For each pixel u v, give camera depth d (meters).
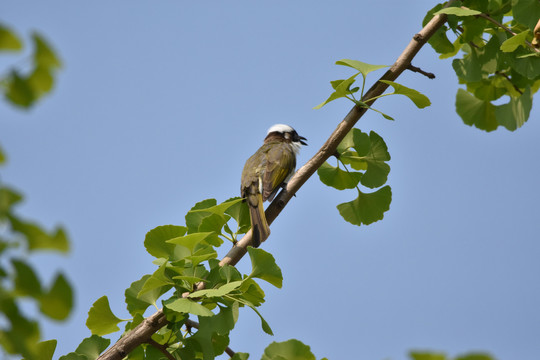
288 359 5.06
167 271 6.60
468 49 10.23
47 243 2.60
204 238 6.96
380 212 9.04
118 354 6.28
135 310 6.80
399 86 7.70
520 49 9.39
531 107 9.87
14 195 2.59
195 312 5.91
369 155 8.78
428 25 8.52
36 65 2.59
